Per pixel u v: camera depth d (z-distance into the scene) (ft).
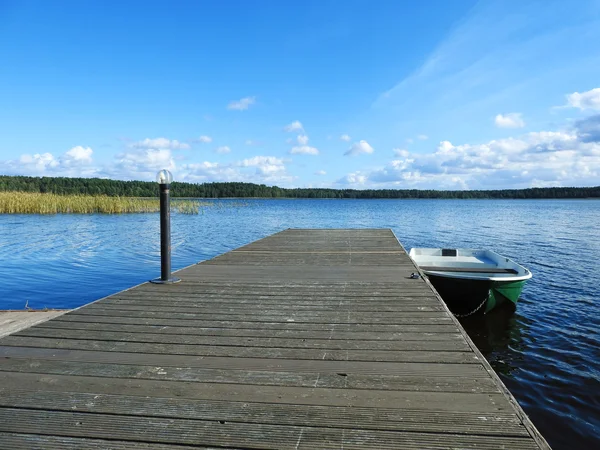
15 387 7.60
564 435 12.41
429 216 131.23
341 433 6.03
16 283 30.53
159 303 13.64
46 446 5.80
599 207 205.98
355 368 8.40
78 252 45.01
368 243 29.76
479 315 23.35
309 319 11.84
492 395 7.18
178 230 72.33
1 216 90.99
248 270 19.63
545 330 21.54
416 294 14.73
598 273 36.11
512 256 45.73
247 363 8.70
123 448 5.74
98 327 11.10
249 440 5.89
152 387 7.59
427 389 7.43
